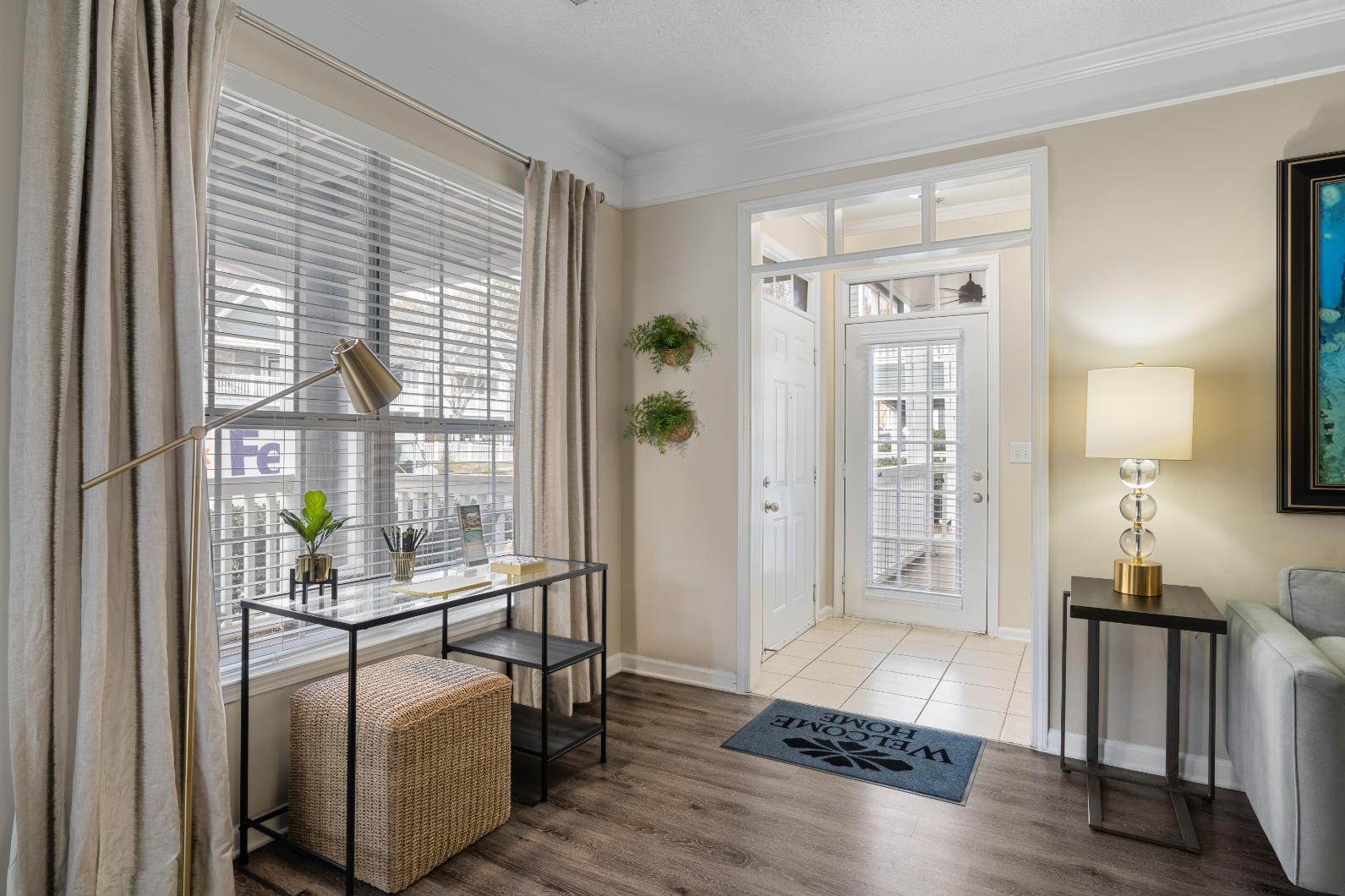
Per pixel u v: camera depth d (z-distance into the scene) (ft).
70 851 5.56
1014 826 7.70
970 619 15.14
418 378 9.21
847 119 10.80
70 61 5.56
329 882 6.74
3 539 5.53
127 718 5.94
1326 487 8.02
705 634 12.09
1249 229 8.46
